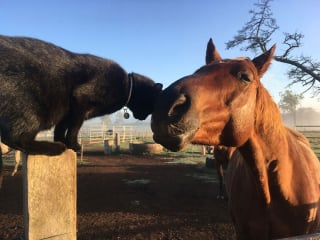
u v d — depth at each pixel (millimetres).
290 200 2684
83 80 2684
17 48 2486
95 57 2852
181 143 1965
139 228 6090
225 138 2344
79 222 6430
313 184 2910
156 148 20766
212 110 2189
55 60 2570
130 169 13461
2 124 2354
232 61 2477
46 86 2482
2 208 7332
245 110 2318
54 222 1978
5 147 12117
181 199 8305
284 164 2631
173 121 1936
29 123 2363
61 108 2607
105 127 34594
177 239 5547
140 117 3215
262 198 2676
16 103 2340
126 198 8367
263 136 2547
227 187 3541
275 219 2770
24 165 1988
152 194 8844
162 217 6758
